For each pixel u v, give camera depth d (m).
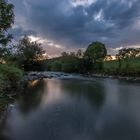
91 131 13.20
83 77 74.75
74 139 11.75
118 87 39.84
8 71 29.36
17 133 12.53
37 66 101.31
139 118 16.44
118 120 15.85
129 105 21.62
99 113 17.91
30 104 20.92
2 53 19.50
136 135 12.66
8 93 24.98
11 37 19.47
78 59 116.19
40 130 13.07
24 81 43.44
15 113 16.97
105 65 106.44
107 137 12.23
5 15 18.64
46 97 25.64
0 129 13.17
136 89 36.44
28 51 88.88
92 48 122.44
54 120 15.38
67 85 42.22
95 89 35.72
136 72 76.00
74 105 21.06
